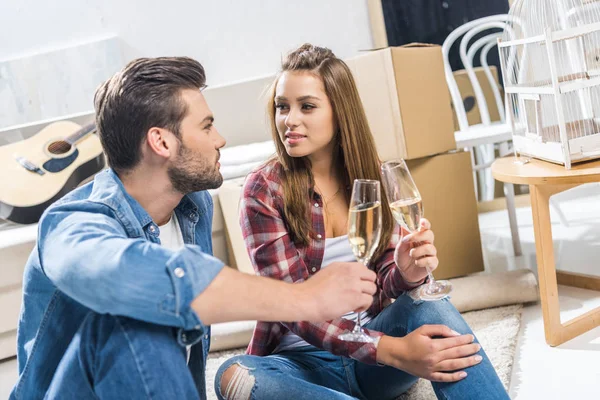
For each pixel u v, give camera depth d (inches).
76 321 49.3
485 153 146.6
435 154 101.7
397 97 96.0
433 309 57.6
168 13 144.8
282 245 61.1
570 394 65.7
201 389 55.5
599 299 89.4
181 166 51.8
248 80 138.6
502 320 85.6
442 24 143.5
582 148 73.8
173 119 50.7
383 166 57.1
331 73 62.2
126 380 44.9
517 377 71.7
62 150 119.0
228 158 114.7
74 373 47.0
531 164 79.8
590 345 76.0
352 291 47.9
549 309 76.9
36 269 50.0
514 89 83.4
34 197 110.5
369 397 64.1
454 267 101.4
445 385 53.5
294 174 63.0
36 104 147.2
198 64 53.2
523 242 120.6
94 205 50.4
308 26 144.4
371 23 143.9
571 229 121.0
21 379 50.9
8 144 128.0
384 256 65.5
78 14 145.1
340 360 63.5
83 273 43.8
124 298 43.0
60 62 145.6
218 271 44.4
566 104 79.7
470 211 101.9
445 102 102.0
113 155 51.9
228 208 102.9
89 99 146.3
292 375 58.9
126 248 43.9
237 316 44.8
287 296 45.9
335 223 65.7
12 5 145.6
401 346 54.5
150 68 50.9
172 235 57.3
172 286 43.1
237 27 144.8
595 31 72.9
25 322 51.9
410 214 56.9
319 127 61.7
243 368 57.6
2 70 146.6
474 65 146.0
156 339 45.4
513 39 85.0
